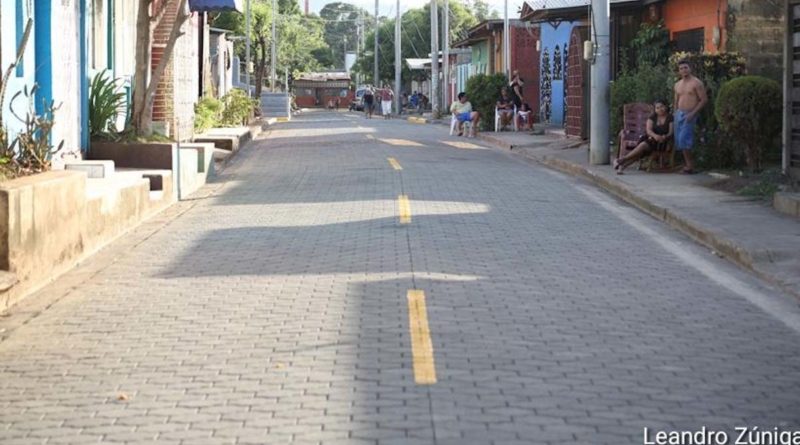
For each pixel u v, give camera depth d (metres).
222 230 14.49
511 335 8.66
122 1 22.95
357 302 9.86
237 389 7.35
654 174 19.80
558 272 11.29
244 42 73.69
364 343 8.42
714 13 24.09
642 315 9.45
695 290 10.58
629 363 7.91
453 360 7.92
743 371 7.76
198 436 6.45
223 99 39.28
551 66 42.75
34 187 10.77
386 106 66.00
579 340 8.55
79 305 10.16
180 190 18.30
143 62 20.39
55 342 8.80
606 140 21.92
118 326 9.29
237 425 6.62
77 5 18.47
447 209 15.96
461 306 9.65
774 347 8.45
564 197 17.69
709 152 19.86
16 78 15.05
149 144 18.78
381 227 14.24
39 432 6.60
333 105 110.38
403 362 7.87
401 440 6.28
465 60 65.38
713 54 21.27
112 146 19.00
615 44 29.17
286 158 26.84
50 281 11.27
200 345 8.55
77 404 7.14
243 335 8.81
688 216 14.58
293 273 11.34
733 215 14.67
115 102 20.48
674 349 8.34
